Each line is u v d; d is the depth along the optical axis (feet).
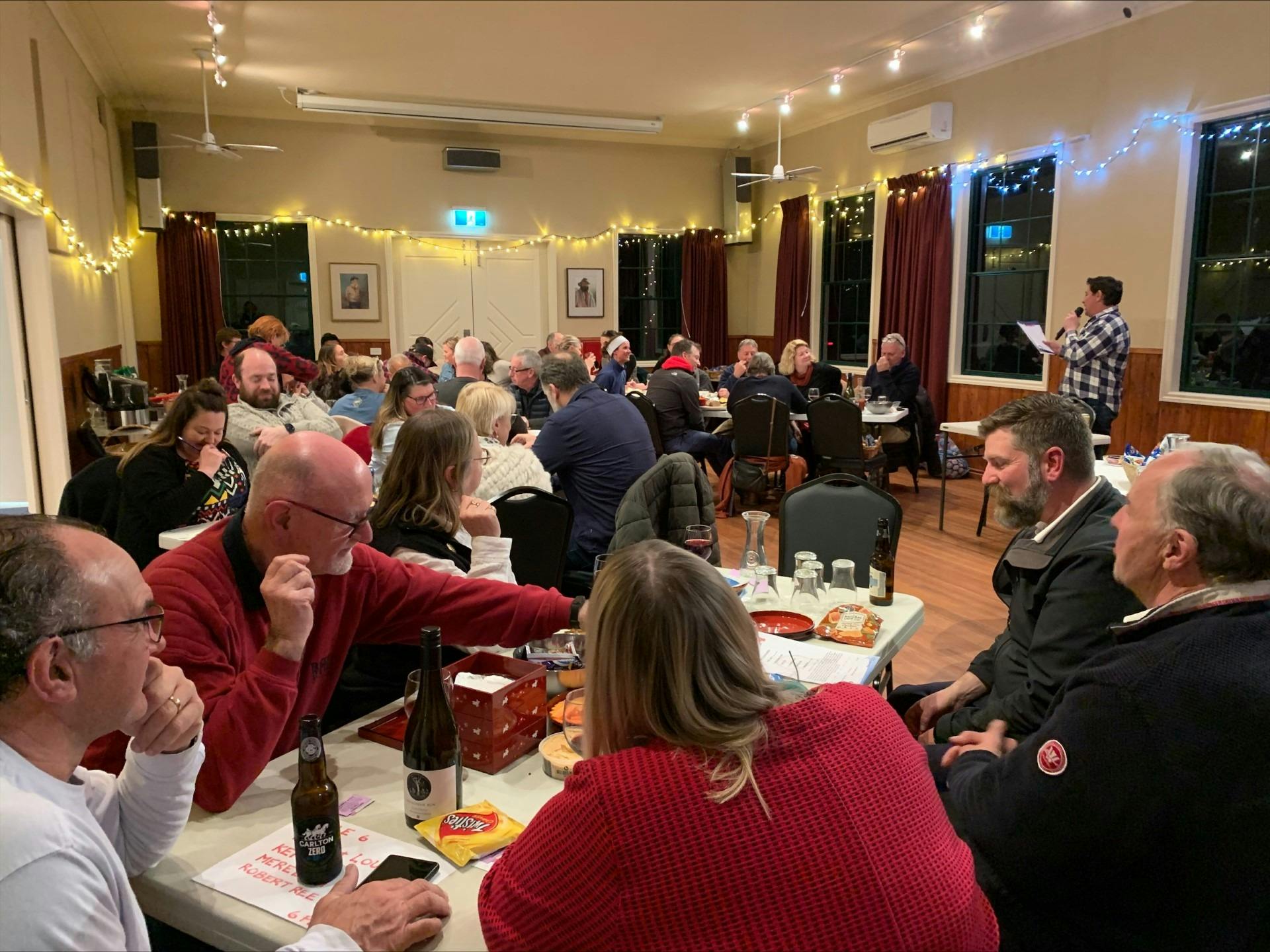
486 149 32.09
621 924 2.70
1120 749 3.76
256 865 3.86
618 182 34.19
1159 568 4.19
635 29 21.01
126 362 28.45
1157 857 3.81
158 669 3.58
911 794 3.02
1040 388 22.94
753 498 22.21
